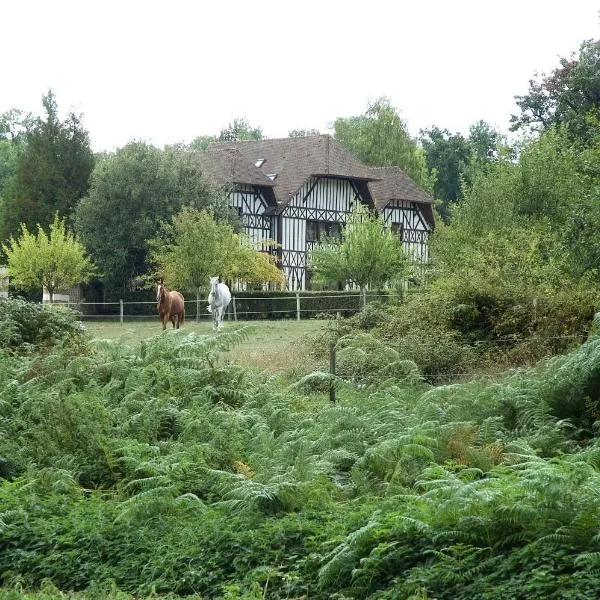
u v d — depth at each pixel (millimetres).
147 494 11539
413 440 12664
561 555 8523
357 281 53531
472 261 27672
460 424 13602
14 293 60500
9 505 11938
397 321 25781
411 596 8438
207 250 51156
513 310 24328
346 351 23094
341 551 9250
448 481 10062
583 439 14508
